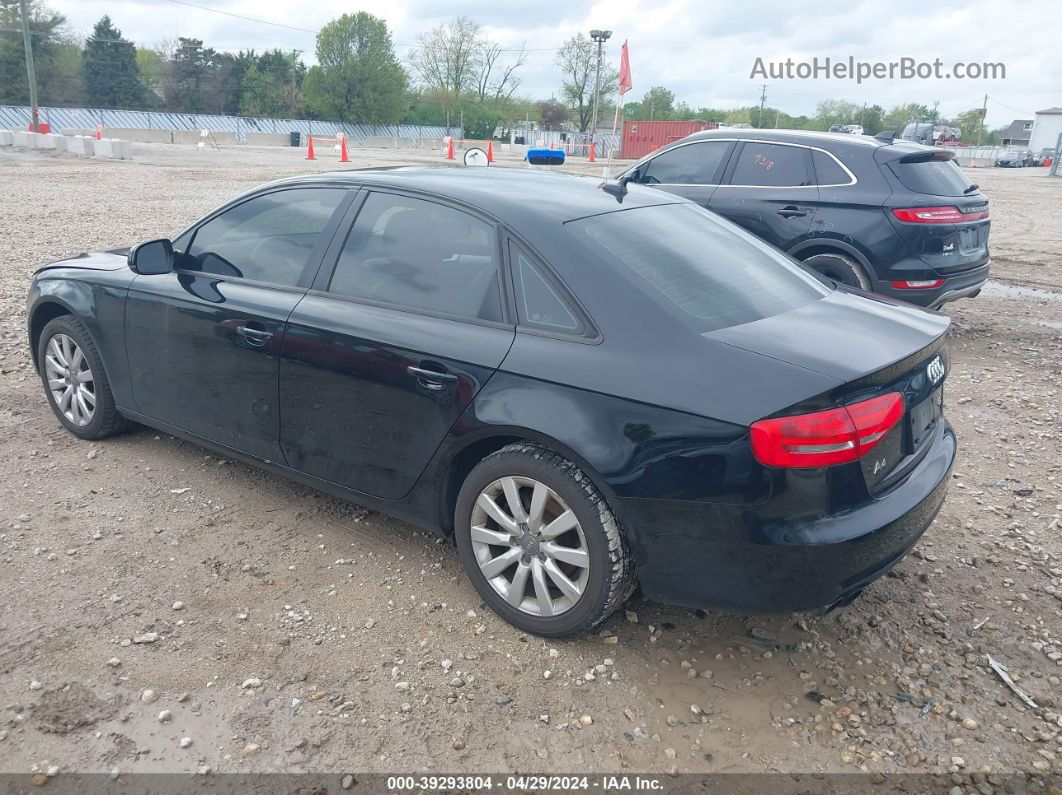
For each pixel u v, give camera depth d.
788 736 2.85
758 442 2.68
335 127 76.50
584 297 3.08
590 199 3.68
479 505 3.29
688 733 2.84
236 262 4.12
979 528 4.27
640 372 2.89
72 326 4.73
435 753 2.71
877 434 2.80
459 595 3.55
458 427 3.23
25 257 10.36
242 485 4.44
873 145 7.54
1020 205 22.34
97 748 2.66
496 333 3.21
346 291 3.68
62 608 3.33
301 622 3.33
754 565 2.79
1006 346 7.93
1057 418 5.90
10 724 2.73
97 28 82.69
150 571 3.62
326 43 84.44
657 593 3.00
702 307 3.10
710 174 8.27
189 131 57.53
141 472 4.54
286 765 2.64
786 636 3.36
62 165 25.72
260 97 89.81
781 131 8.06
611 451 2.87
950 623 3.48
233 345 3.96
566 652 3.21
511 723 2.85
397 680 3.03
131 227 13.20
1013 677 3.17
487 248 3.35
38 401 5.51
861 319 3.30
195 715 2.82
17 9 72.56
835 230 7.46
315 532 4.01
